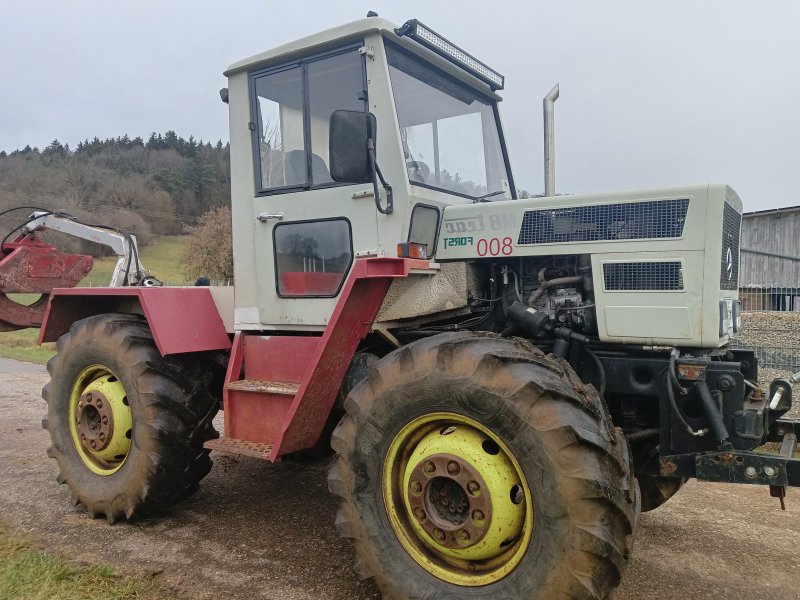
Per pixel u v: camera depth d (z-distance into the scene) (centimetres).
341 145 295
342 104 339
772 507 437
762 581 325
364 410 281
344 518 286
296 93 356
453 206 347
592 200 305
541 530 238
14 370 1095
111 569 320
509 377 247
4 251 538
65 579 306
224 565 331
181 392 388
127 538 366
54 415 427
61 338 432
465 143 397
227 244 2341
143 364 379
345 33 332
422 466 267
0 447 568
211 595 298
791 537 382
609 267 299
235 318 384
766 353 590
